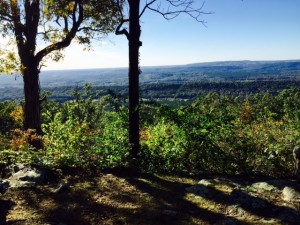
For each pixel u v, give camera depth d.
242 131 11.63
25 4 18.77
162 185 8.73
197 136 10.20
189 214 6.80
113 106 11.86
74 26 19.47
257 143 10.45
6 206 6.30
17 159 10.62
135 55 10.78
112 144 10.78
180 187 8.55
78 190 8.30
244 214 6.64
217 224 6.26
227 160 10.12
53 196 7.89
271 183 8.24
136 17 10.69
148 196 7.88
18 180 8.94
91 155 10.62
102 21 21.19
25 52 18.98
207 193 7.90
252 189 8.06
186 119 10.36
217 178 9.17
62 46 19.48
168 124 11.18
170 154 10.52
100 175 9.68
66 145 10.62
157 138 10.98
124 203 7.46
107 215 6.81
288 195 7.40
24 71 19.08
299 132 10.52
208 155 10.34
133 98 10.88
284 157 9.66
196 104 10.68
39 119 19.72
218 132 10.43
